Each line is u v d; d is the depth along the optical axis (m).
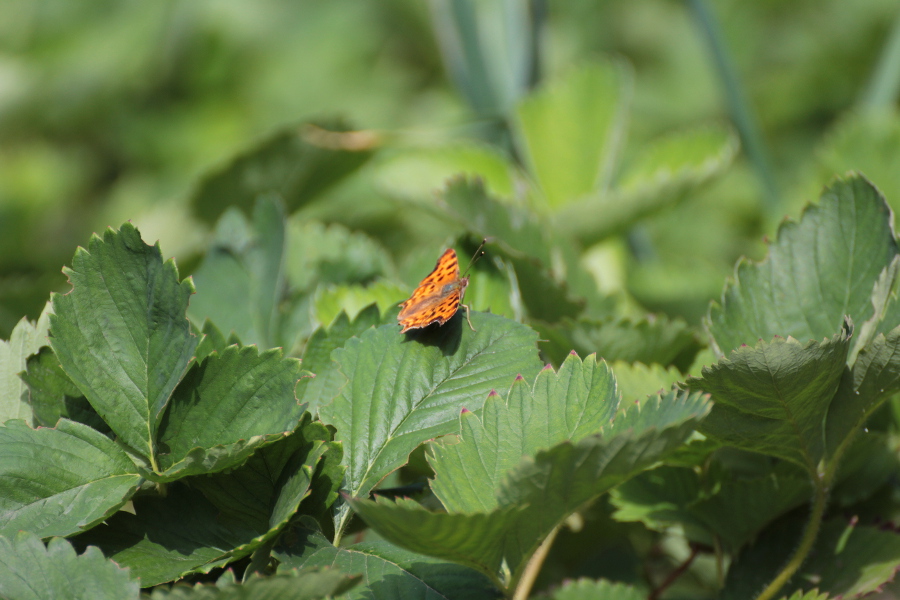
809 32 8.98
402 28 9.04
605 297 2.94
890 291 2.79
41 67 8.27
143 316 2.76
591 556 2.97
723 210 7.05
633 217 3.18
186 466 2.74
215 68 8.38
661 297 3.20
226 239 2.90
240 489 2.76
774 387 2.76
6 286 2.93
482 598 2.74
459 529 2.71
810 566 2.81
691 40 9.09
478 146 3.44
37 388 2.77
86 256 2.76
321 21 8.78
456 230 3.13
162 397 2.76
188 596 2.71
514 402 2.76
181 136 8.07
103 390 2.75
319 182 3.50
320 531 2.76
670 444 2.71
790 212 3.17
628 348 2.85
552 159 3.54
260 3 8.66
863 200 2.81
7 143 8.03
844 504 2.84
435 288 2.83
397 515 2.71
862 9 8.72
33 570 2.72
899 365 2.76
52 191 7.64
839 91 8.59
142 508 2.76
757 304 2.82
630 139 8.52
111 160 8.16
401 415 2.79
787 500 2.82
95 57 8.30
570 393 2.76
